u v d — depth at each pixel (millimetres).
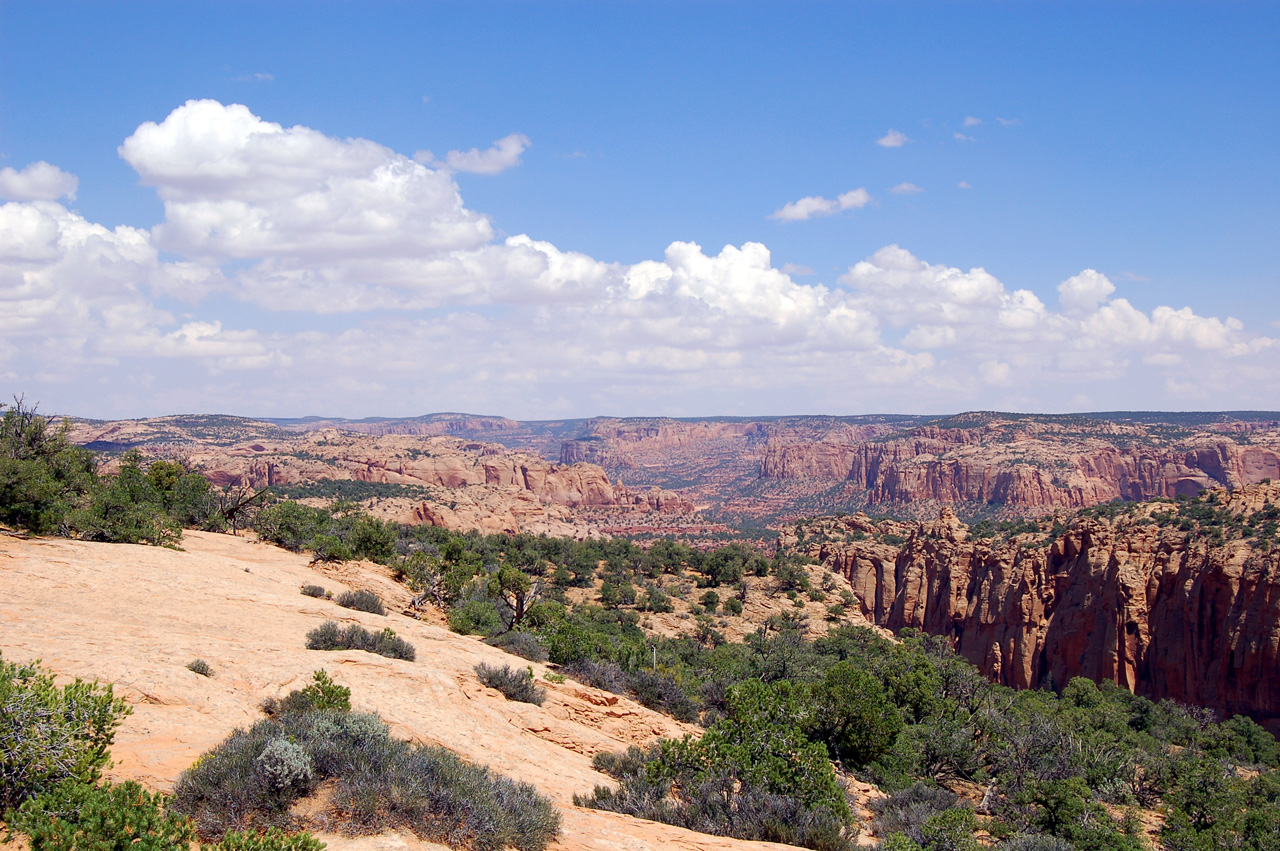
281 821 10523
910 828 24766
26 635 17000
